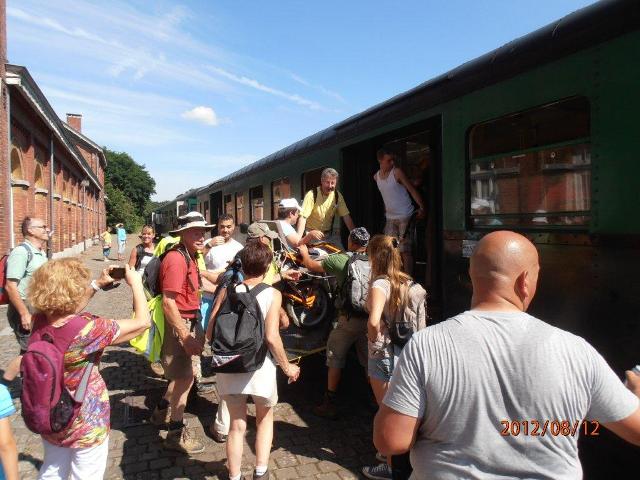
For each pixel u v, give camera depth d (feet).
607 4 8.77
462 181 12.37
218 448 12.48
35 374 6.82
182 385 12.10
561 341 4.51
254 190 30.94
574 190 9.49
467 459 4.42
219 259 17.54
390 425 4.66
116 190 239.71
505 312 4.72
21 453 12.19
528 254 4.84
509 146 11.09
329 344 13.73
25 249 14.03
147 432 13.41
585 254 9.13
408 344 4.81
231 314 9.60
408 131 15.85
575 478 4.34
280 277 14.87
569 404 4.33
